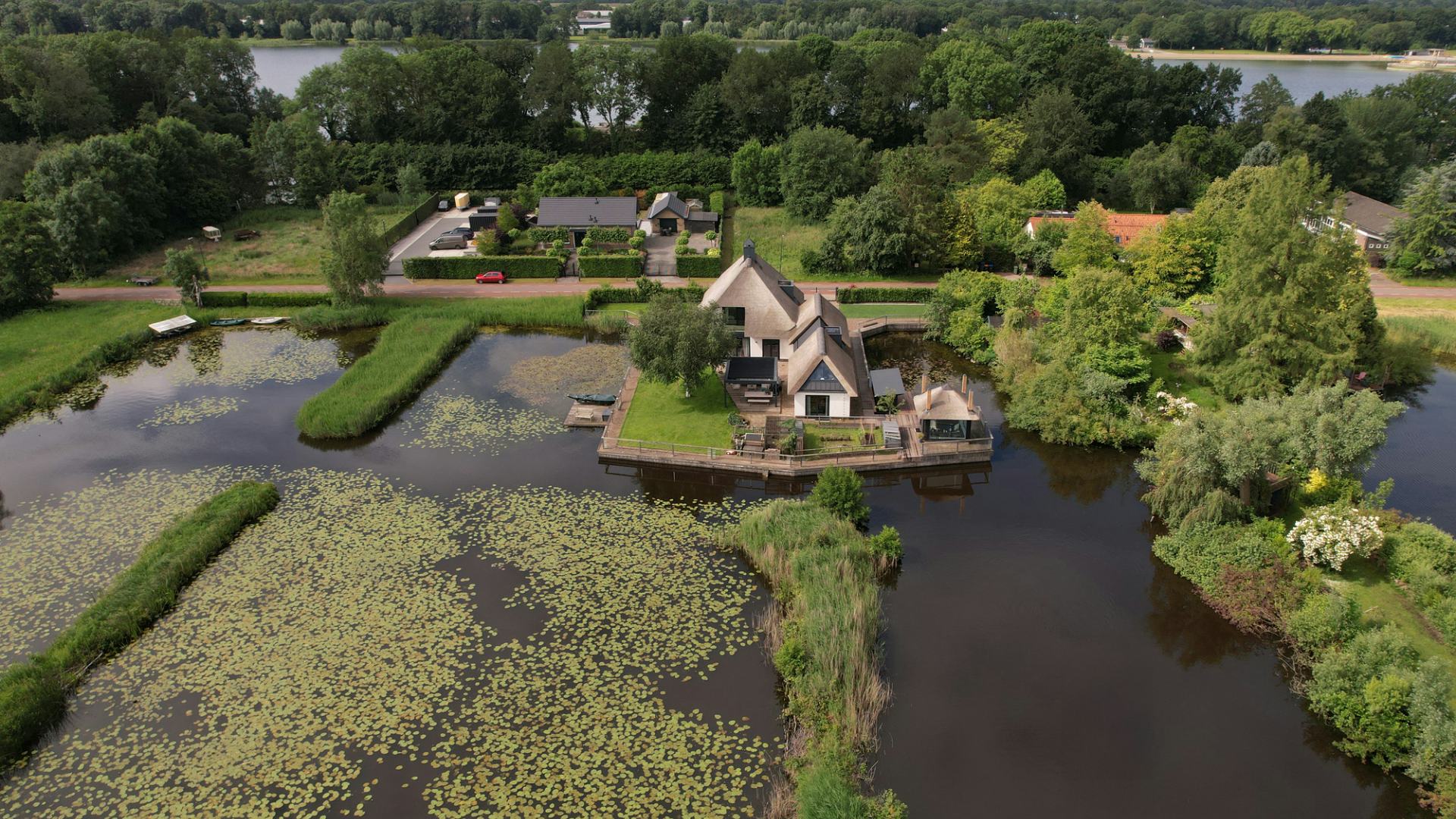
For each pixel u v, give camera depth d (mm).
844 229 85938
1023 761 33094
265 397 62875
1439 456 54688
